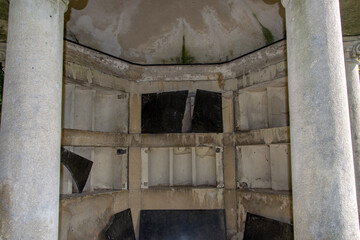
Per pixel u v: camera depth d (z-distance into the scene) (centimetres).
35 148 255
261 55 546
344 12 426
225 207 575
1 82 534
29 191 249
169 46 637
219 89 605
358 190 430
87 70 533
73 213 477
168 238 558
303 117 253
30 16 269
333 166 238
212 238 554
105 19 579
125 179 580
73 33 547
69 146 516
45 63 269
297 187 255
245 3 558
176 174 616
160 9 599
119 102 605
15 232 243
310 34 254
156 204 584
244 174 575
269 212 513
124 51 621
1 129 263
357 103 450
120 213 556
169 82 613
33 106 259
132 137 596
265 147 574
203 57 635
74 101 540
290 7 277
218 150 587
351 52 458
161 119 589
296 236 255
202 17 608
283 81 522
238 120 580
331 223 232
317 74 248
